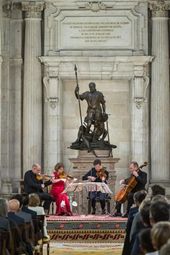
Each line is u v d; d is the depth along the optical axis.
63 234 40.44
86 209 49.00
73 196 49.06
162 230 16.41
